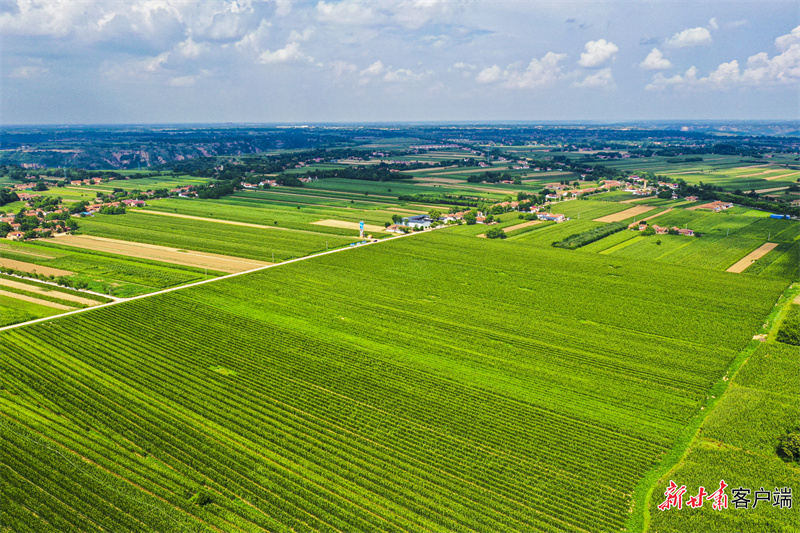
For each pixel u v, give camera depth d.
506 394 103.50
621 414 96.81
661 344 123.56
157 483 79.94
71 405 98.00
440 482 79.88
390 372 111.50
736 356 117.75
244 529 71.75
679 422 94.25
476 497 77.06
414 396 102.50
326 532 71.25
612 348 121.88
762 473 80.88
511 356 118.56
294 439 89.62
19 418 93.56
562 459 85.00
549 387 106.00
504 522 73.00
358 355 118.56
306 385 106.19
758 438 88.50
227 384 105.88
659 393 103.25
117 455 84.94
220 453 85.62
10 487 78.06
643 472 82.25
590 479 80.94
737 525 71.25
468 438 90.25
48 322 132.62
